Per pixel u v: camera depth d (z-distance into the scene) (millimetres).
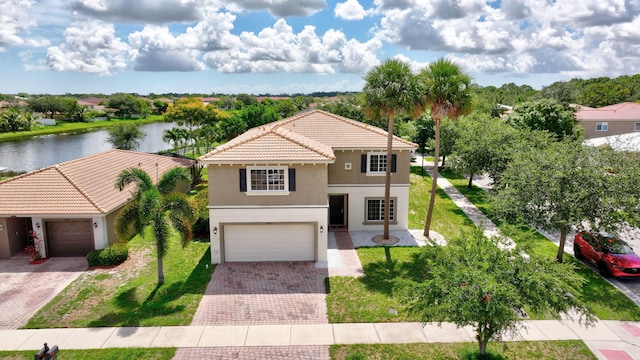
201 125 57594
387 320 14547
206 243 22250
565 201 17188
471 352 12508
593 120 54625
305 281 17625
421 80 20656
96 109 153750
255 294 16438
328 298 16125
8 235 19859
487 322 10477
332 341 13289
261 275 18219
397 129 42469
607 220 16766
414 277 18047
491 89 127125
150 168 30469
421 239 23062
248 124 66750
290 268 19000
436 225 25688
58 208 19406
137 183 16812
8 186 20594
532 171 18406
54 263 19469
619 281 17516
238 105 161000
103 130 106250
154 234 16625
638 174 16641
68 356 12398
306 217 19312
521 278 10734
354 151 23531
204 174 42344
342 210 24641
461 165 30516
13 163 57062
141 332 13734
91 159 26156
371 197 24125
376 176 23875
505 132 30047
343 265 19375
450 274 11016
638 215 16312
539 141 29109
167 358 12383
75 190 20500
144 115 149000
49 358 11250
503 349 12133
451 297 10289
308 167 18875
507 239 13547
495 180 29391
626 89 88062
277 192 19000
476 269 10891
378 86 20656
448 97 20547
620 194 16703
